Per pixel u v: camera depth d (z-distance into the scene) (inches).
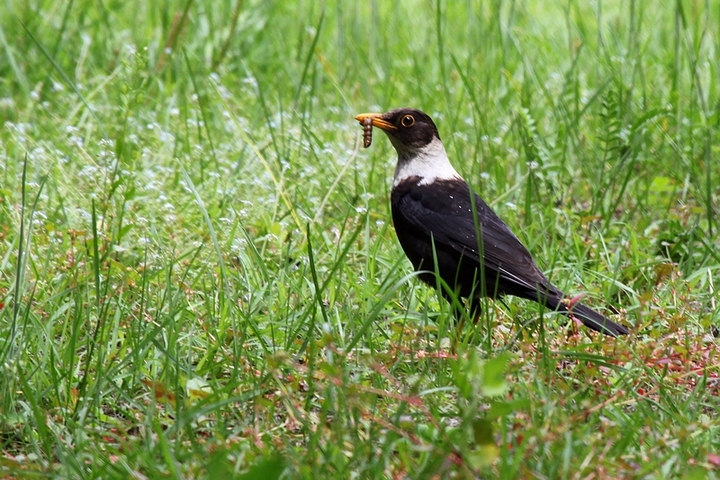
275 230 450.0
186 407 305.0
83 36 639.1
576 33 721.6
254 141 539.8
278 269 416.5
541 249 461.7
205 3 681.6
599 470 260.7
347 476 264.4
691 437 286.8
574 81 607.8
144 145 517.0
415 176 426.0
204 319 369.7
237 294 390.9
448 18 757.3
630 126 525.3
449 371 339.3
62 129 532.7
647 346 340.8
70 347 324.5
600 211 496.7
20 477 271.4
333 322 372.5
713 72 600.4
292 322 362.3
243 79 608.1
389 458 276.1
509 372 318.0
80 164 495.5
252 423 301.3
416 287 414.6
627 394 322.3
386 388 330.0
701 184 518.6
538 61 661.9
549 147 523.8
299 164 506.3
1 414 306.3
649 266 437.4
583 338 375.2
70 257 406.6
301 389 329.1
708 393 329.4
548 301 380.2
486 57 629.0
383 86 626.2
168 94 596.4
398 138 427.8
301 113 581.6
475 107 538.9
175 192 473.7
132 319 359.6
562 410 292.2
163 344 346.9
